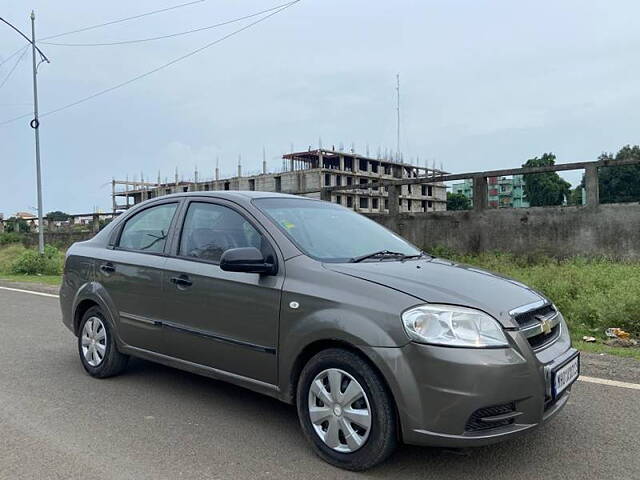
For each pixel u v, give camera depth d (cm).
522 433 319
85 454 367
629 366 554
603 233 1185
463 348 312
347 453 341
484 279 382
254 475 336
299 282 373
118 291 509
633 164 1153
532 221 1285
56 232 2831
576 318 769
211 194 473
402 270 376
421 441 317
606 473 337
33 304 1040
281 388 379
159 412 446
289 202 468
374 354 324
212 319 421
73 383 525
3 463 354
